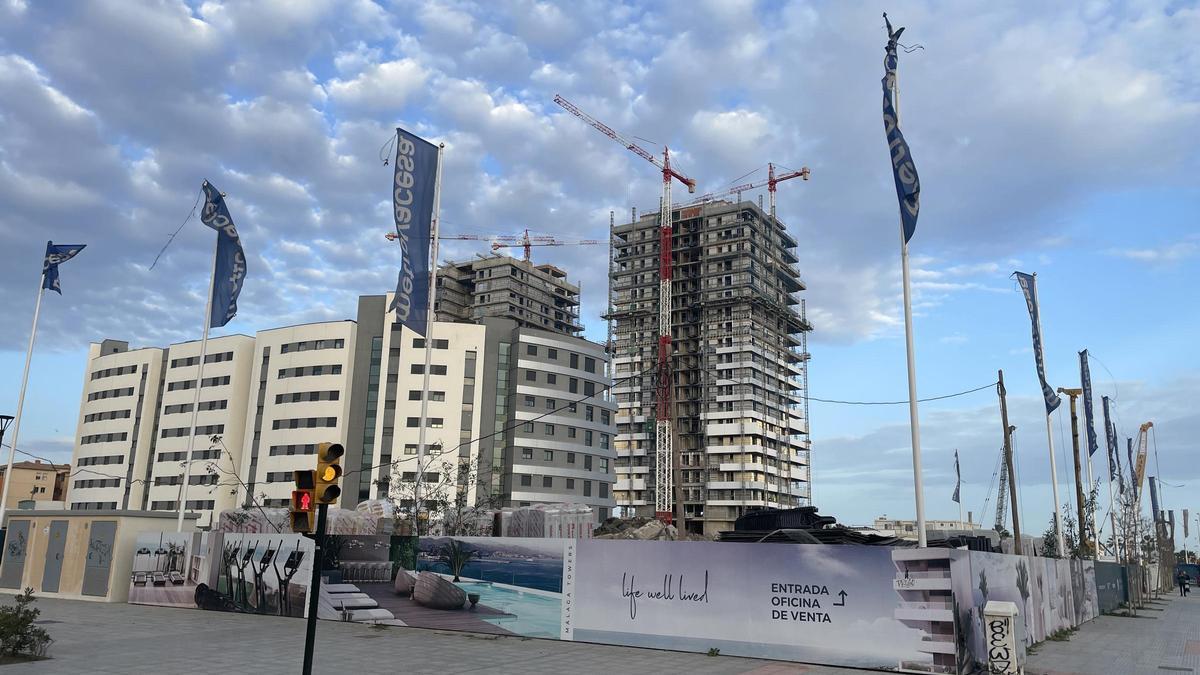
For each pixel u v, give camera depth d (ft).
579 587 62.54
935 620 49.73
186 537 87.04
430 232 84.64
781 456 521.24
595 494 354.54
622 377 556.92
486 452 328.49
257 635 63.10
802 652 53.67
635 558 60.85
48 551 101.55
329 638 61.82
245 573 80.59
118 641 59.00
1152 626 95.61
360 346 332.80
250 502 202.90
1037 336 109.91
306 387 328.70
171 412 361.51
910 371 56.29
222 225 103.24
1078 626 94.22
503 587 65.62
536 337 350.43
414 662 50.57
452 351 335.47
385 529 109.81
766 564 56.03
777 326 556.92
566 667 49.88
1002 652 48.80
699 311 540.93
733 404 503.61
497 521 120.78
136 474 371.76
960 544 78.07
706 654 56.65
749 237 539.29
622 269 594.65
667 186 547.08
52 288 125.18
